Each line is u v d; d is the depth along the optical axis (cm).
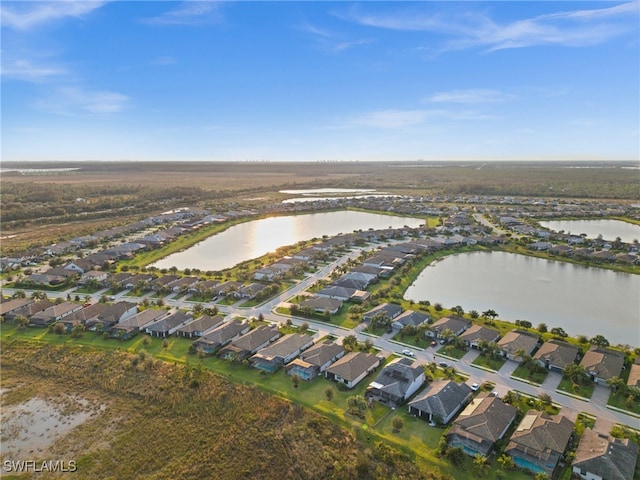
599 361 8100
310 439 6359
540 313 11575
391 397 7262
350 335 9825
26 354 9069
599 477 5469
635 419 6769
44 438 6550
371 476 5672
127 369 8400
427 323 10231
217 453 6175
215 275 14488
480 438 6128
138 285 13088
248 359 8625
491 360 8669
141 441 6450
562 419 6444
